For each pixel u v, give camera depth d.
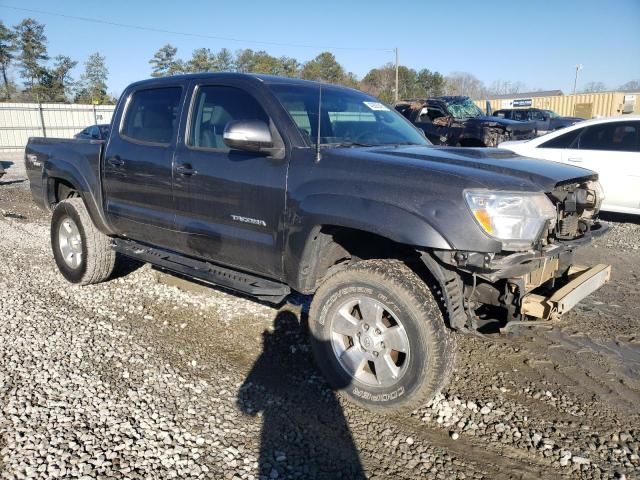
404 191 3.05
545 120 21.89
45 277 5.88
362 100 4.56
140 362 3.93
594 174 3.75
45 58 56.03
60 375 3.69
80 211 5.29
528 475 2.81
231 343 4.30
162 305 5.08
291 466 2.82
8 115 31.80
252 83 3.93
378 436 3.12
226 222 3.92
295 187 3.46
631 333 4.61
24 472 2.68
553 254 3.16
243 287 3.87
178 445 2.95
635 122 8.70
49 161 5.61
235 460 2.85
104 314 4.84
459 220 2.88
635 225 9.16
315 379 3.76
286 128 3.64
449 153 3.60
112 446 2.91
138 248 4.95
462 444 3.06
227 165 3.86
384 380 3.27
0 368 3.77
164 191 4.35
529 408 3.42
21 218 9.59
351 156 3.35
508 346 4.30
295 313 4.86
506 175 3.14
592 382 3.76
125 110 4.90
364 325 3.32
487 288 3.28
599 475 2.81
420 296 3.08
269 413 3.31
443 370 3.08
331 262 3.70
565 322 4.83
